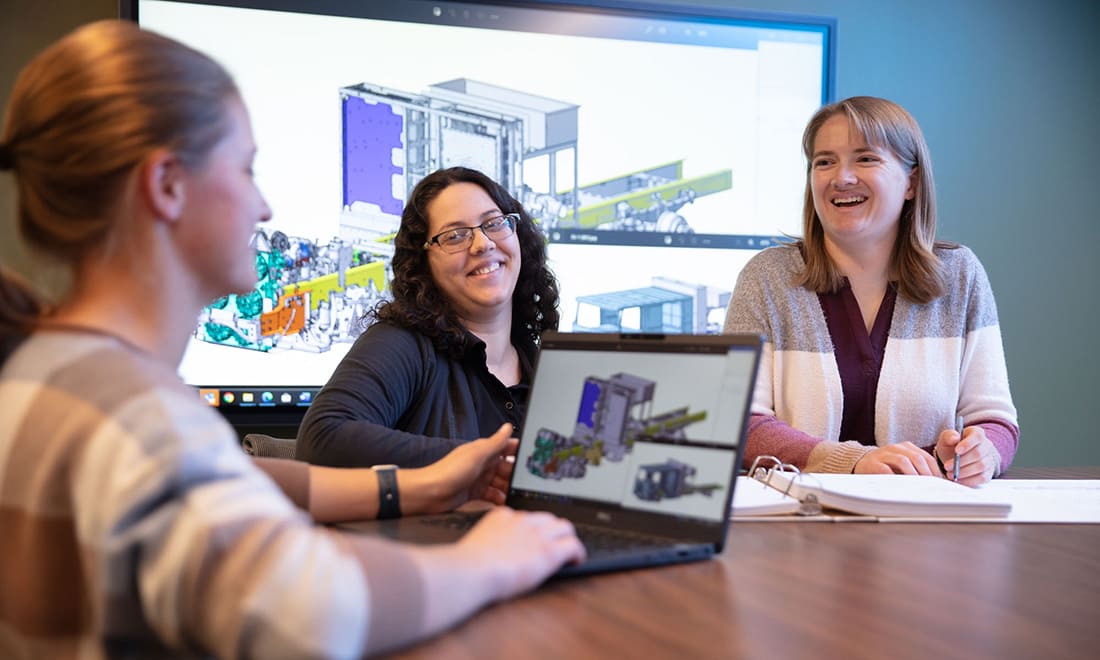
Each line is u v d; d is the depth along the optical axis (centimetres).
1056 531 120
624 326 329
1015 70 368
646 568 98
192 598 63
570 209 324
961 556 104
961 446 163
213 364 296
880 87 355
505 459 132
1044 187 371
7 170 78
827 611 82
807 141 219
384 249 310
